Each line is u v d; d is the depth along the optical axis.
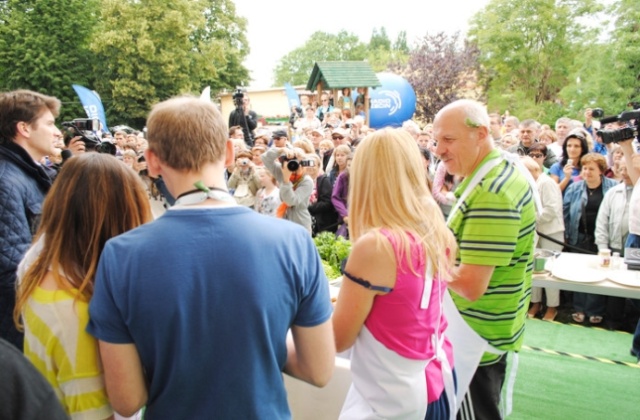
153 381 1.04
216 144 1.08
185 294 0.98
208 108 1.11
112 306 1.00
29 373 0.76
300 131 10.95
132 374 1.04
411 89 17.28
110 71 30.38
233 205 1.08
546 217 4.45
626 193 4.10
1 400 0.71
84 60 31.34
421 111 22.81
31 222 2.11
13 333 1.93
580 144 4.89
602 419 2.82
